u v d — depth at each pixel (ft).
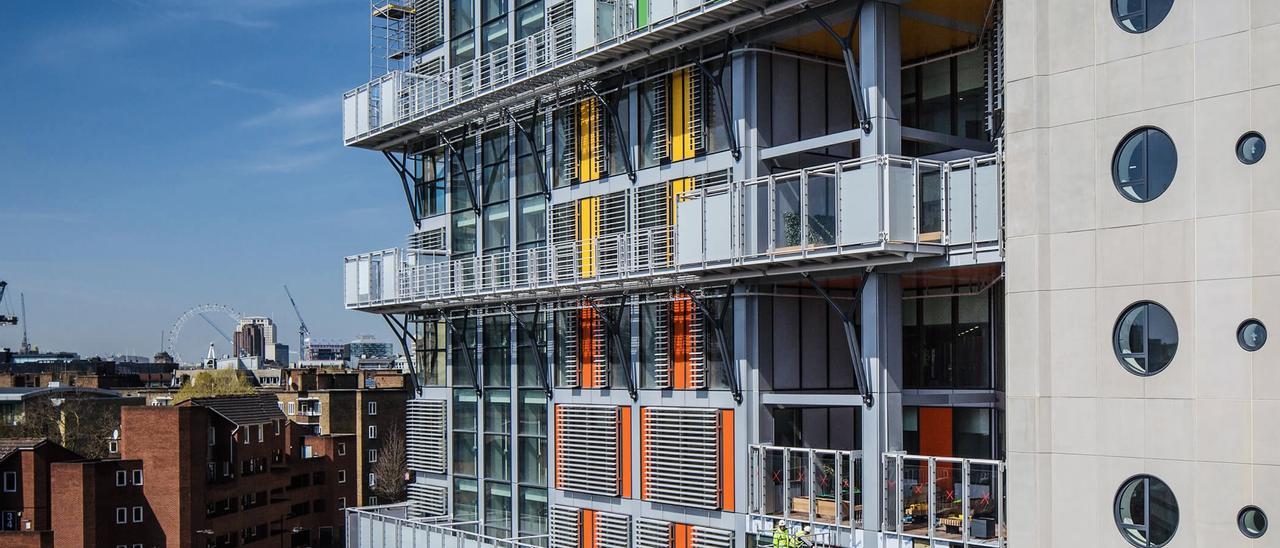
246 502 272.10
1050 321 67.36
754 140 87.92
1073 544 65.92
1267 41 59.52
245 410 284.20
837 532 80.59
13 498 239.30
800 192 78.54
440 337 126.72
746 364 88.79
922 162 75.25
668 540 95.50
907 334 94.02
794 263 80.28
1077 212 66.44
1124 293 64.34
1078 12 66.85
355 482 312.71
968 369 89.10
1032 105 68.28
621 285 96.58
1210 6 61.62
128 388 431.84
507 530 114.62
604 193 102.37
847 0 81.05
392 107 121.08
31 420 321.93
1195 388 61.46
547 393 109.29
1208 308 61.05
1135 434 63.62
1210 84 61.41
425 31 128.06
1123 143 64.90
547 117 109.60
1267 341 58.90
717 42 90.63
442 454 124.16
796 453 85.05
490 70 110.83
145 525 246.47
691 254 85.71
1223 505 60.29
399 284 121.19
